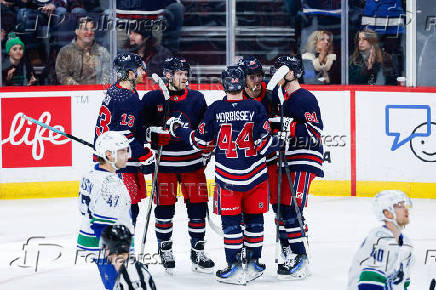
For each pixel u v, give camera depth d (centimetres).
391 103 2533
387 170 2550
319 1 2644
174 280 1673
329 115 2569
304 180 1705
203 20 2678
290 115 1706
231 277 1630
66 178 2586
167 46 2691
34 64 2633
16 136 2556
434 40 2608
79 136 2573
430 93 2509
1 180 2561
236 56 2708
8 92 2544
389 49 2638
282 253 1794
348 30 2648
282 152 1677
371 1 2616
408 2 2603
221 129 1620
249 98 1744
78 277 1697
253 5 2680
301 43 2684
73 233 2117
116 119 1667
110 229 1269
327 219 2252
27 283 1653
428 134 2514
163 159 1728
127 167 1689
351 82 2670
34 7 2603
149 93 1767
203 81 2714
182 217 2323
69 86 2567
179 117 1730
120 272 1275
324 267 1761
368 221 2220
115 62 1691
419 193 2534
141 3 2658
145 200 2552
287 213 1703
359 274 1123
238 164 1612
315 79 2684
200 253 1734
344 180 2580
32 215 2339
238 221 1636
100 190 1290
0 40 2591
